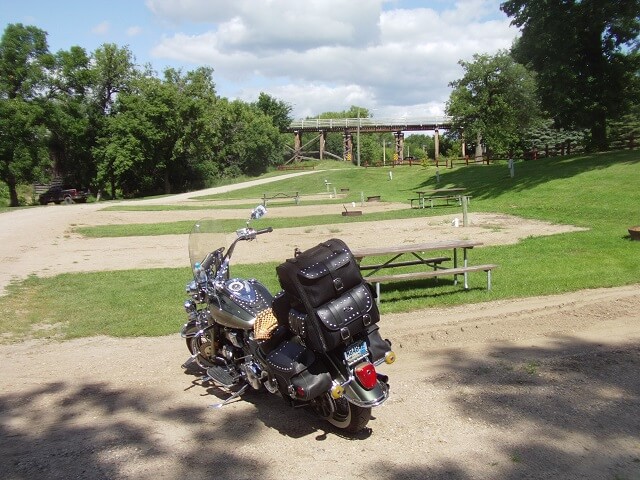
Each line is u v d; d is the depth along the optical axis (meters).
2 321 9.05
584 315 7.98
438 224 20.92
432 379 5.85
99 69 67.75
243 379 5.60
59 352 7.47
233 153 87.75
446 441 4.50
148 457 4.41
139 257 16.11
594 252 12.96
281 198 45.81
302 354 4.53
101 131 68.44
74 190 60.44
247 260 14.55
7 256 16.20
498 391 5.44
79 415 5.32
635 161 30.06
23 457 4.45
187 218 29.28
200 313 6.17
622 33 36.25
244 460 4.34
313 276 4.30
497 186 34.00
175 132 68.12
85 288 11.66
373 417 5.02
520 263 12.19
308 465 4.23
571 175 30.47
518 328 7.56
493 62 55.84
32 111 58.19
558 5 34.66
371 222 23.08
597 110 38.78
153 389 5.98
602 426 4.60
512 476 3.92
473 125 57.62
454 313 8.52
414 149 148.12
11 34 59.88
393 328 7.80
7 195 66.75
